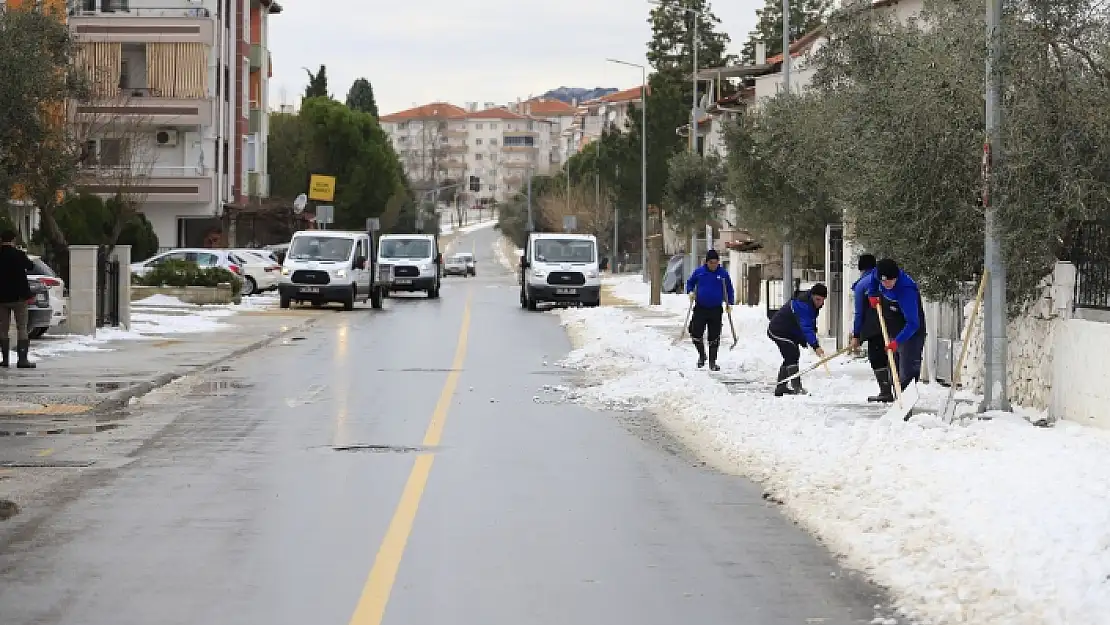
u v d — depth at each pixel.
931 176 37.00
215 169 145.12
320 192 179.88
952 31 37.94
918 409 36.97
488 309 104.12
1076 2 34.88
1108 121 33.56
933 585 17.94
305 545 20.66
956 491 23.17
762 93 122.69
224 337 69.06
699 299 51.88
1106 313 33.25
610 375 49.81
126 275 71.19
